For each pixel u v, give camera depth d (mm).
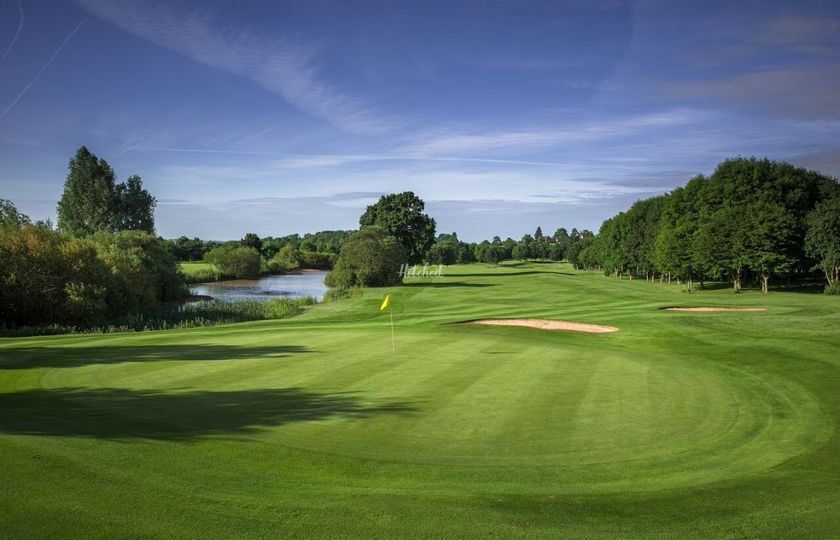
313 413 11453
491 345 20859
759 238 55250
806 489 8094
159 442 9281
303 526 6391
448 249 171125
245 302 51031
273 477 7996
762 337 22562
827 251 52188
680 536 6480
